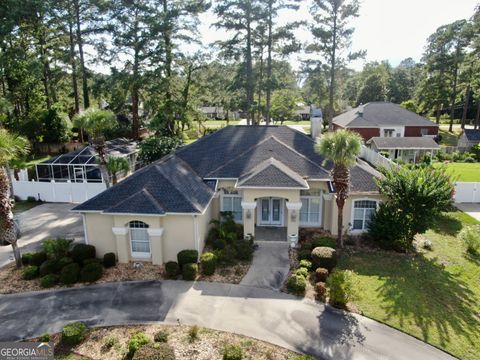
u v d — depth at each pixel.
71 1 43.47
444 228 24.14
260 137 27.42
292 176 21.19
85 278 17.19
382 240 20.66
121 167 25.48
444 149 50.94
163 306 15.27
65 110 52.12
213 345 12.81
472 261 19.39
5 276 17.88
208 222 22.48
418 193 19.19
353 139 18.25
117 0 43.94
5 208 17.67
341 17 44.62
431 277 17.58
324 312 14.80
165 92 47.00
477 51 55.59
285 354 12.38
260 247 21.12
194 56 47.16
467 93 64.25
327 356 12.29
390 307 15.11
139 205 18.23
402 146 46.16
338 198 19.73
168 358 11.11
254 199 21.28
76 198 30.16
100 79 45.84
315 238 22.08
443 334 13.42
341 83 49.47
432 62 62.81
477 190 29.20
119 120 57.12
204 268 17.78
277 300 15.68
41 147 47.78
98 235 19.34
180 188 19.89
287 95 75.56
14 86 45.62
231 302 15.54
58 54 47.03
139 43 43.84
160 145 36.69
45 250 18.69
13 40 46.22
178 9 43.88
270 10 44.12
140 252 19.53
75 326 13.20
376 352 12.50
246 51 45.97
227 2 43.56
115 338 13.19
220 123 89.56
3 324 14.18
